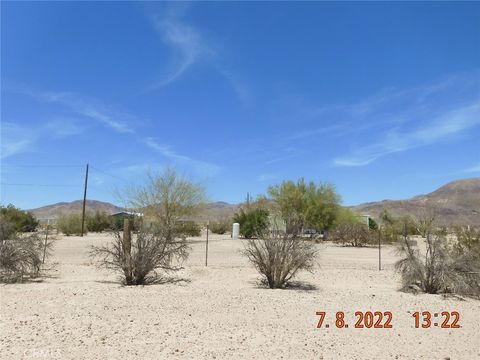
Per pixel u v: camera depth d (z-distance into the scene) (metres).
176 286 13.39
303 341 7.74
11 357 6.44
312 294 12.36
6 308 9.76
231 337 7.84
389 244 36.94
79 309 9.76
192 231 43.44
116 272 16.23
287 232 14.02
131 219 16.34
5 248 14.04
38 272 15.24
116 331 8.03
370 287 14.08
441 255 13.31
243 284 14.20
